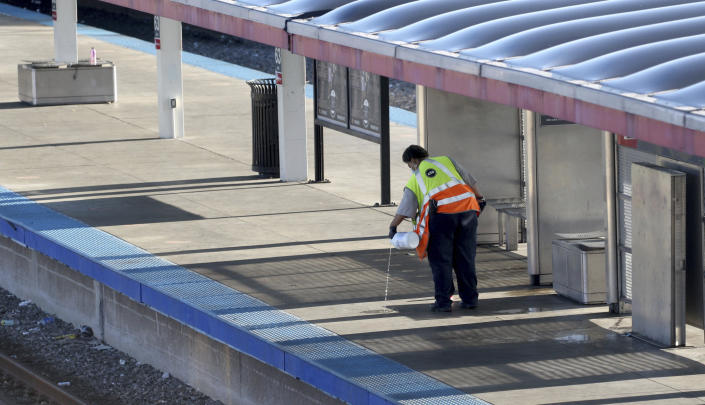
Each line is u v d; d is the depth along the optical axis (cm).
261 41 3788
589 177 3466
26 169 5062
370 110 4494
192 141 5706
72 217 4238
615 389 2622
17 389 3447
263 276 3534
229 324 3072
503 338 2994
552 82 2584
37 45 8912
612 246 3164
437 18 3331
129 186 4762
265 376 3000
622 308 3186
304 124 4875
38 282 4112
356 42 3266
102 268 3616
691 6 3184
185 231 4066
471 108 3891
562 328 3077
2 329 3944
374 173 5112
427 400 2541
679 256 2859
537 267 3475
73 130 5931
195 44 10969
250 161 5281
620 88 2469
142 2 4734
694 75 2466
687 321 2930
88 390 3391
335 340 2961
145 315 3506
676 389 2617
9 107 6538
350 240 3981
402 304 3288
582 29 3009
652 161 2977
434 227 3170
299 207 4450
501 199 3956
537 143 3425
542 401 2547
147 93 7019
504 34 3098
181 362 3366
